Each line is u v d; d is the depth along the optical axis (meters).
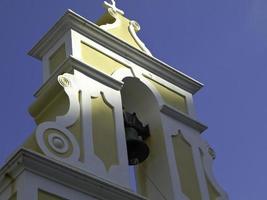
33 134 13.47
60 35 15.48
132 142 15.08
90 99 14.59
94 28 15.52
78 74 14.74
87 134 14.10
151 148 15.30
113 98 14.91
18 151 12.87
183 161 15.23
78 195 13.09
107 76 15.03
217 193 15.29
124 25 16.45
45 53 15.60
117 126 14.61
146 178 15.09
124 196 13.49
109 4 16.64
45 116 14.47
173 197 14.55
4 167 12.93
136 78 15.62
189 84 16.47
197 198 14.89
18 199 12.59
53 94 14.48
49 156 13.27
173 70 16.30
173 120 15.69
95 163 13.79
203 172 15.37
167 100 15.90
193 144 15.64
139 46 16.20
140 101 15.76
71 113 14.17
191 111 16.11
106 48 15.55
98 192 13.29
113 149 14.24
